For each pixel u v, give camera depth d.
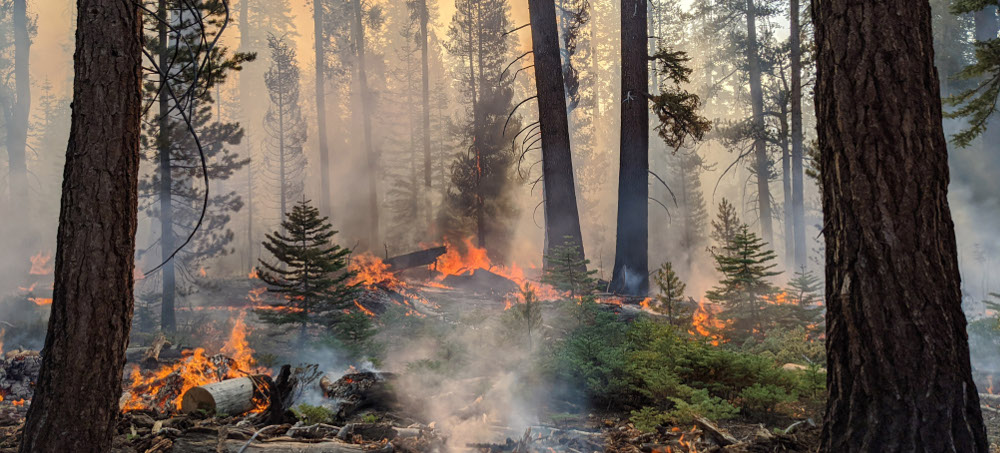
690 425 6.42
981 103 13.37
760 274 10.66
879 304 4.11
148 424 5.79
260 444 5.16
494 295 16.41
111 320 4.44
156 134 16.34
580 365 7.92
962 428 3.95
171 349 11.45
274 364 9.91
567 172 17.72
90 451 4.31
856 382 4.19
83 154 4.45
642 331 9.04
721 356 7.52
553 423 6.90
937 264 4.08
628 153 17.34
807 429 5.71
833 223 4.39
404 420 6.91
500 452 5.43
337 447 5.12
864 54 4.26
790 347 9.25
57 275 4.42
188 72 15.76
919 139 4.14
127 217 4.57
